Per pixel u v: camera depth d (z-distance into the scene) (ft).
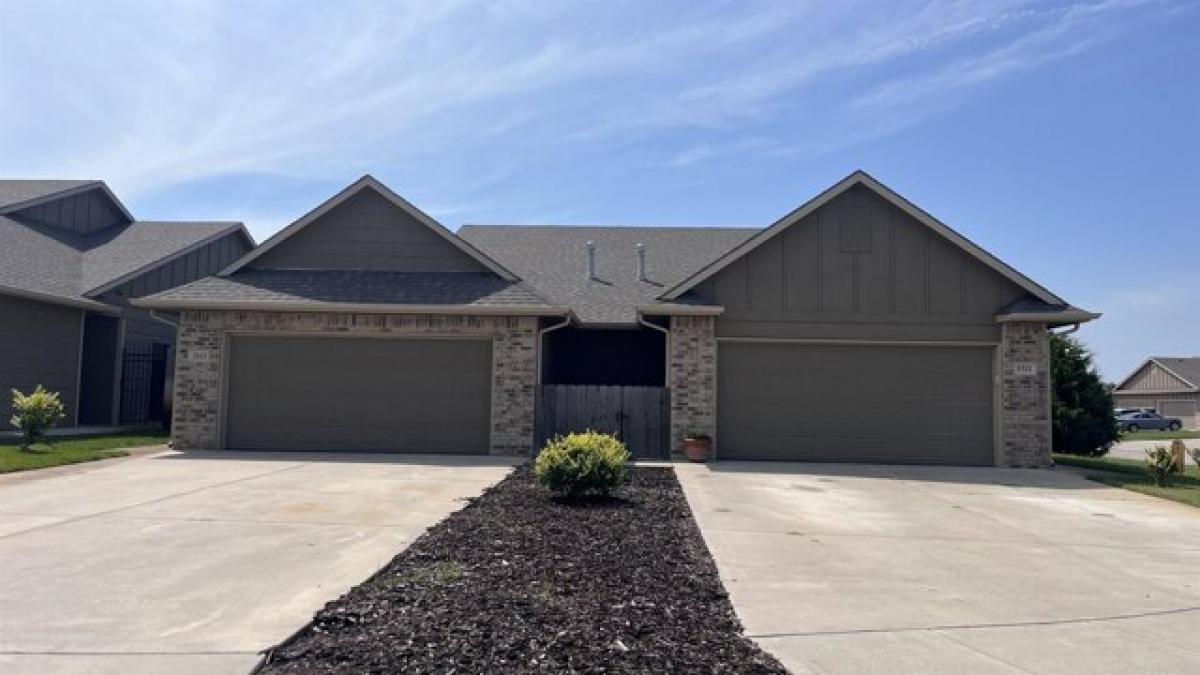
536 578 21.81
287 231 58.08
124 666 15.44
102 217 85.20
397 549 25.25
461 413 53.47
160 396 76.18
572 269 70.38
